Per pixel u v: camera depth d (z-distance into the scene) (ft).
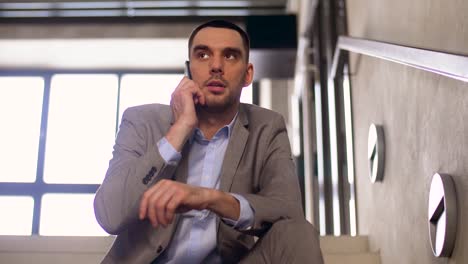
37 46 22.13
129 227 5.05
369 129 10.37
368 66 10.69
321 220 15.46
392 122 8.71
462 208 5.44
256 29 21.20
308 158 17.84
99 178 22.36
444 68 5.19
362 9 11.53
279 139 5.60
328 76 14.76
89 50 22.33
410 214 7.57
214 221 5.15
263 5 21.80
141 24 21.83
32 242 8.45
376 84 9.93
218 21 5.54
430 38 6.57
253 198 4.82
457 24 5.58
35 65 23.17
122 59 22.88
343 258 8.98
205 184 5.32
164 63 23.04
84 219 21.91
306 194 19.26
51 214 21.90
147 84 23.53
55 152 22.61
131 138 5.39
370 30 10.61
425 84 6.84
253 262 4.68
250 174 5.35
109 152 22.72
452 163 5.78
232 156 5.32
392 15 8.69
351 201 12.24
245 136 5.45
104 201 4.78
